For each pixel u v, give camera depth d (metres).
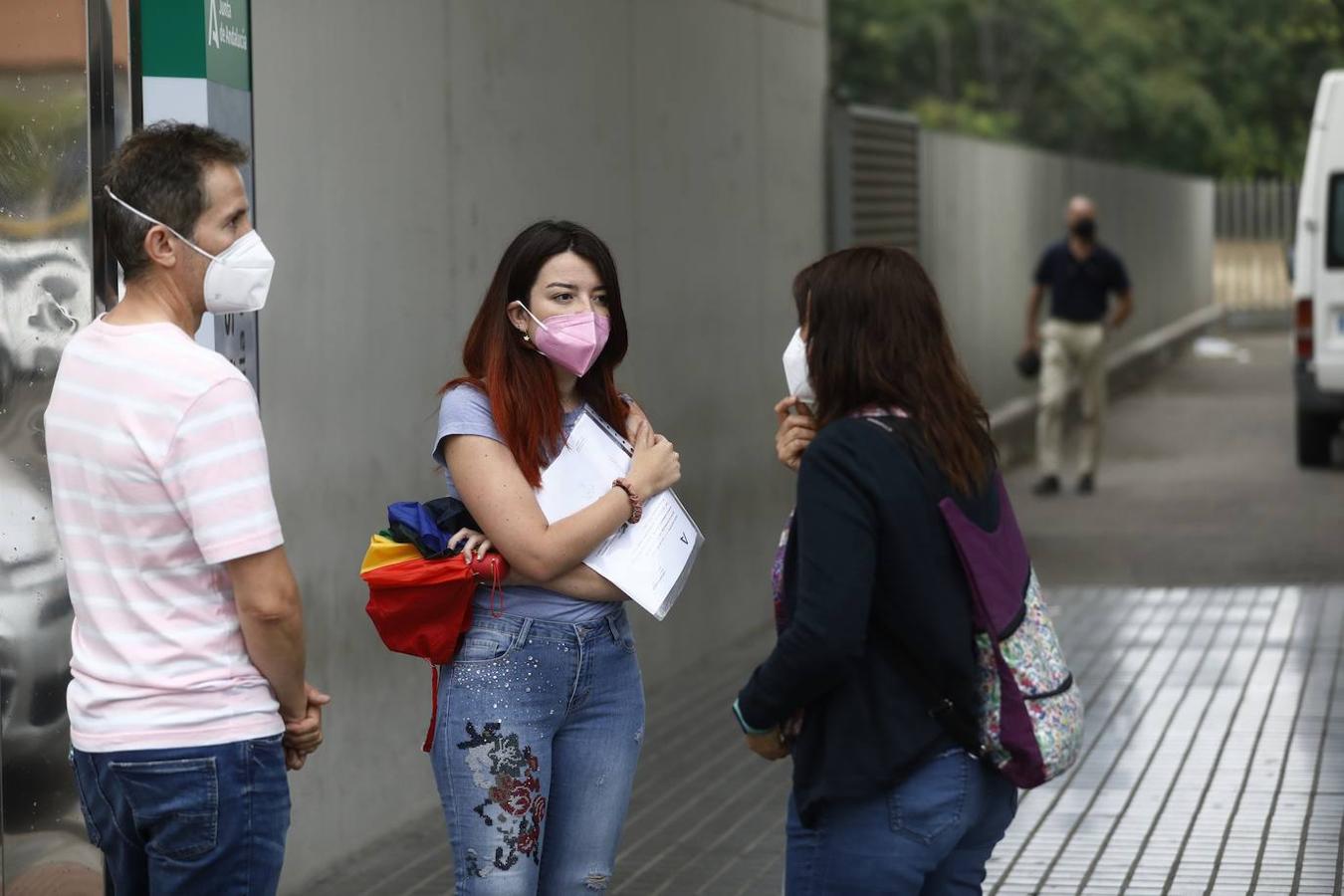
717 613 10.90
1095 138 43.19
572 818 4.59
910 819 3.91
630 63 9.59
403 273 7.34
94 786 3.96
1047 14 40.56
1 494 5.15
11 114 5.12
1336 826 7.24
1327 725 8.81
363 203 7.00
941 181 17.55
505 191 8.20
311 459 6.66
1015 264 21.17
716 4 10.79
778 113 11.91
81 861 5.16
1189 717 9.06
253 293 4.02
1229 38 44.06
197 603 3.86
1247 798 7.66
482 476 4.39
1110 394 26.53
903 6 38.59
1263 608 11.80
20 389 5.15
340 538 6.89
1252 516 15.85
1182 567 13.48
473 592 4.39
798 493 3.89
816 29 12.81
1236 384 28.36
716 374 10.74
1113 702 9.42
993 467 4.09
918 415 3.96
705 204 10.59
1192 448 21.00
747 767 8.48
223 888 3.93
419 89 7.43
